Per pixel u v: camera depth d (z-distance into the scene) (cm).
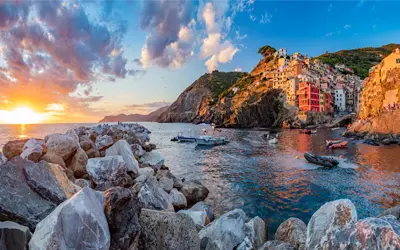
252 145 4553
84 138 1593
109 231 414
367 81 7225
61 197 529
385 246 372
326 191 1686
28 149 947
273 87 12150
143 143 3750
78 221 360
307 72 11762
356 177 2059
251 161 2927
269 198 1561
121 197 450
